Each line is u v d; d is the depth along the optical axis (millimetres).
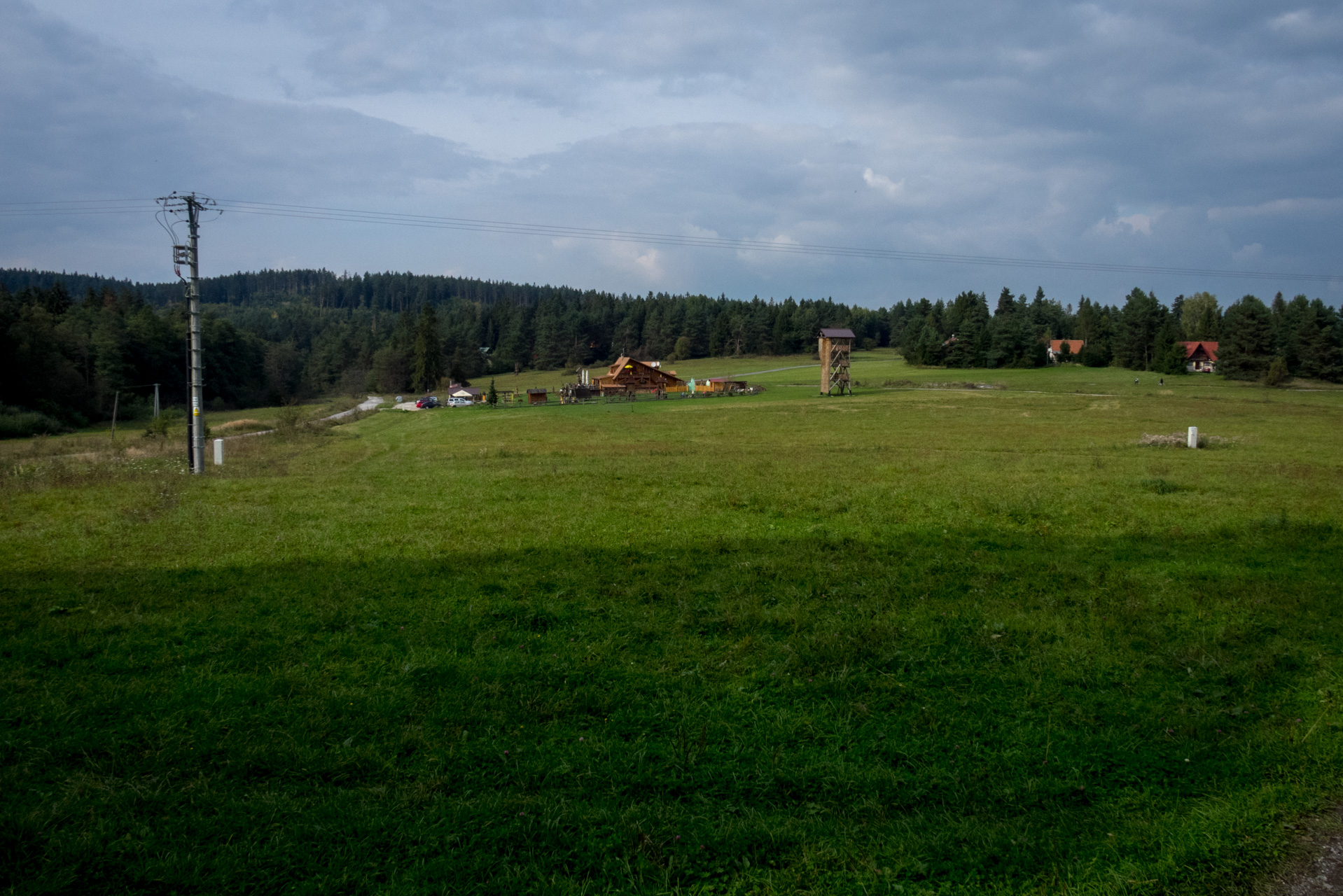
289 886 5320
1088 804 6328
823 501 21531
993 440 44375
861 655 9336
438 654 9344
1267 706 7992
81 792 6352
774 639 10008
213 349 129875
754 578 12984
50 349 95812
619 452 40781
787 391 114938
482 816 6066
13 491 27031
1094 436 45969
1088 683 8602
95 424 96375
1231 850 5559
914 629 10344
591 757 6957
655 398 108688
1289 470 28047
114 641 10000
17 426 77688
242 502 22953
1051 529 17484
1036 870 5453
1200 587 12398
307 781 6602
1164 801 6297
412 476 29766
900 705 8078
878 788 6508
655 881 5383
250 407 138375
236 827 5941
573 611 11203
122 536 17391
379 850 5695
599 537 16750
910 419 63438
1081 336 181125
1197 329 172375
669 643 9812
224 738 7227
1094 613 10961
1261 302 112562
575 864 5559
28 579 13586
